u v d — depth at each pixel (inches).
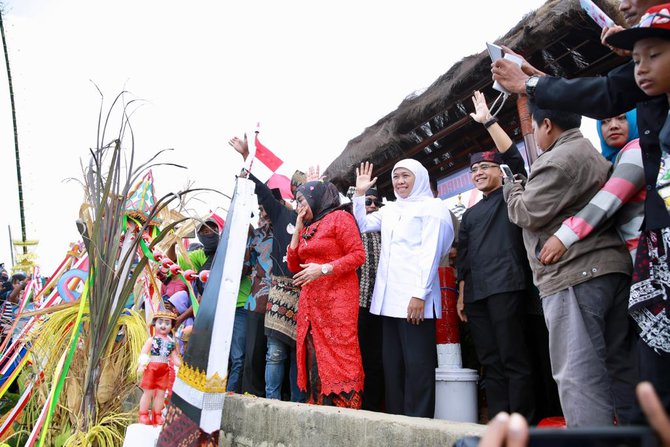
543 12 159.3
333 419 102.2
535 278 89.5
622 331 81.0
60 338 154.9
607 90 70.7
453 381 129.7
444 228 131.2
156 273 181.0
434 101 206.8
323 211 143.2
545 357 126.6
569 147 89.4
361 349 152.5
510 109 204.2
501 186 132.1
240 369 167.5
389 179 267.9
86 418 141.2
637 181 82.1
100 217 147.1
